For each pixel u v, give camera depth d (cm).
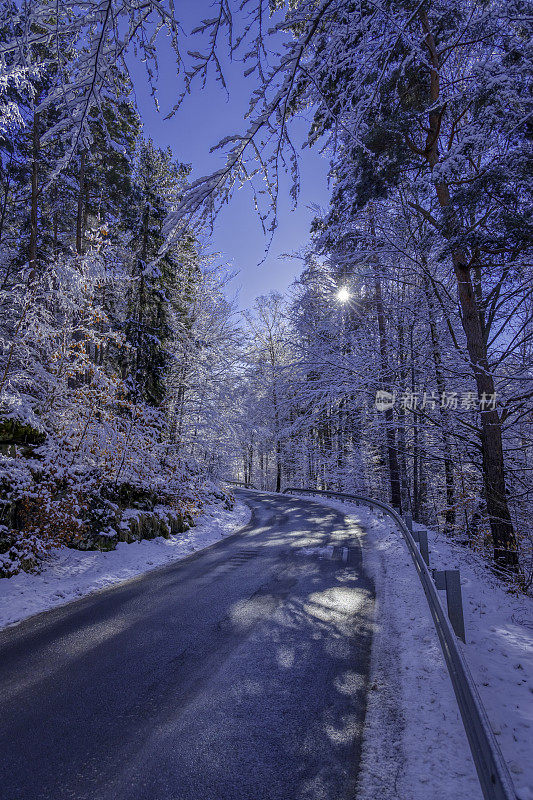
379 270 1432
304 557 1052
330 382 1421
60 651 527
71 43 250
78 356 1113
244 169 319
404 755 335
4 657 511
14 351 948
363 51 502
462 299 1047
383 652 520
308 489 3159
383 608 676
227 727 371
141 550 1085
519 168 707
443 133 1088
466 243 779
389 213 1398
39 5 223
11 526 838
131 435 1233
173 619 635
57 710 397
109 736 359
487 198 742
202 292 2467
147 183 1784
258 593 758
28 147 1548
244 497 3123
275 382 1536
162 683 447
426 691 425
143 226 1717
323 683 446
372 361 1402
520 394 1017
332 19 361
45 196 1853
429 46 838
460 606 534
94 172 1981
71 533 950
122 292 1861
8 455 921
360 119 570
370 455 2248
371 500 1877
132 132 1758
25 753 336
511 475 1156
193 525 1534
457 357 1162
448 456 1423
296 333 1652
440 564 916
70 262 1035
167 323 1900
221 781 307
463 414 1208
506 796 196
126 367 1694
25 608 676
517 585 844
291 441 2630
